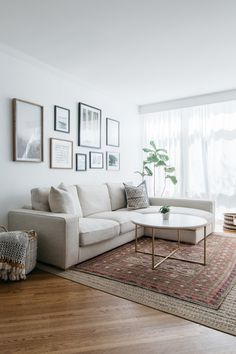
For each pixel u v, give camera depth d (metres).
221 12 2.36
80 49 3.09
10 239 2.33
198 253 3.08
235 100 4.68
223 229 4.31
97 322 1.69
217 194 4.98
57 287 2.21
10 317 1.75
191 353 1.41
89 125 4.35
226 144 4.88
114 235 3.12
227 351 1.42
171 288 2.17
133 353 1.41
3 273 2.31
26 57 3.25
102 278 2.38
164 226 2.56
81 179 4.22
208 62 3.47
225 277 2.39
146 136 5.76
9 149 3.10
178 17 2.44
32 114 3.36
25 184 3.29
